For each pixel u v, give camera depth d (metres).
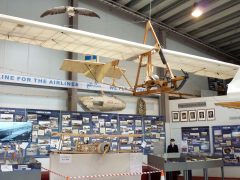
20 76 6.92
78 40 4.81
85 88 7.79
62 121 7.32
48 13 4.94
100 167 5.14
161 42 9.66
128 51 5.25
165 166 5.71
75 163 4.96
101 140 7.79
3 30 4.41
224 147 8.27
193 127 8.83
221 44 10.73
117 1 8.64
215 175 8.27
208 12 8.61
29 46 7.36
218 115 8.50
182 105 9.12
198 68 6.35
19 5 7.29
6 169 4.38
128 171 5.38
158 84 4.39
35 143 6.88
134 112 9.00
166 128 9.13
